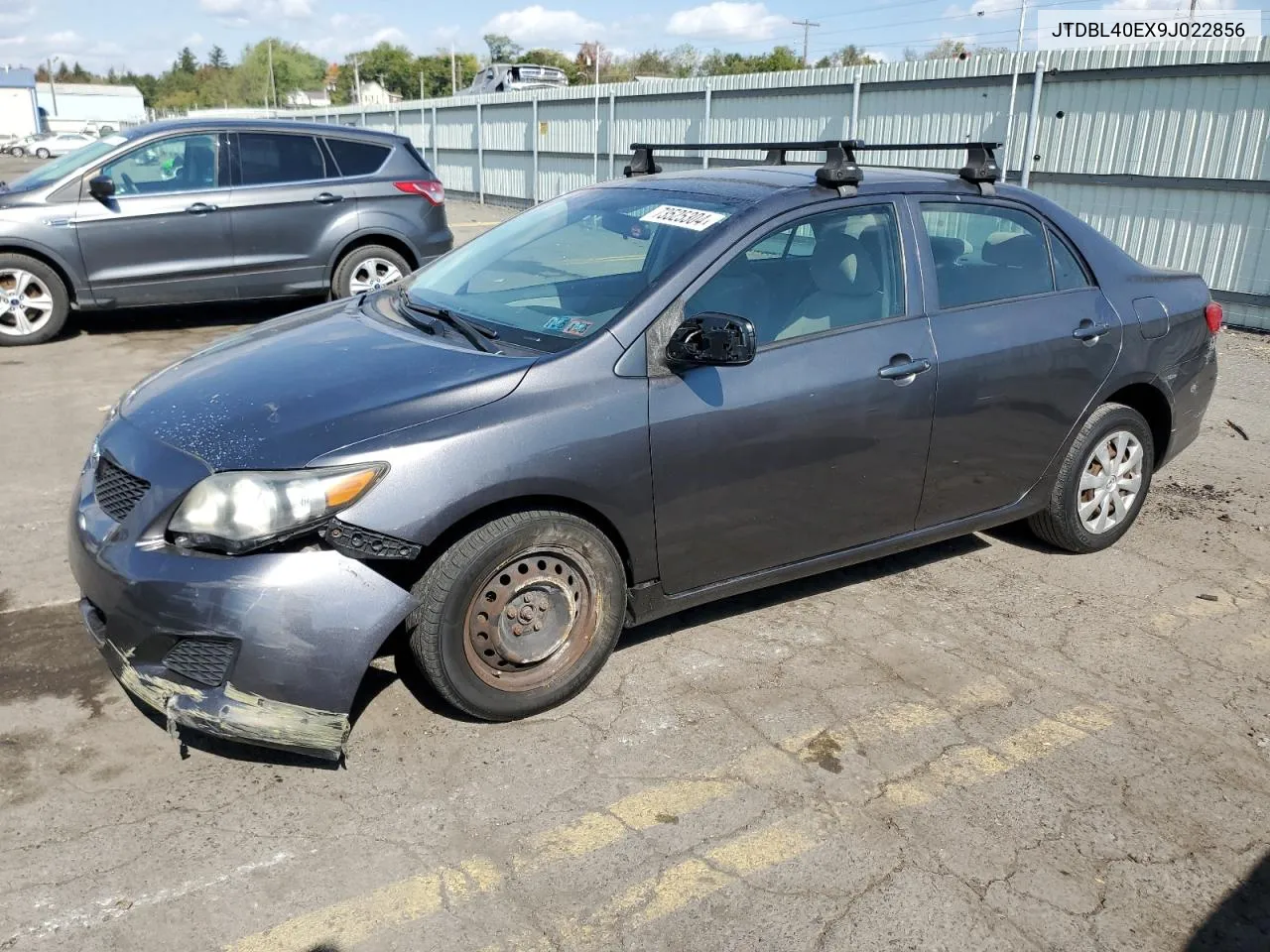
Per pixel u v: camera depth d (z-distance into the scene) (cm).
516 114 2395
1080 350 428
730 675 362
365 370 327
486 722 327
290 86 11781
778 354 352
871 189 390
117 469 312
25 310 844
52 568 435
